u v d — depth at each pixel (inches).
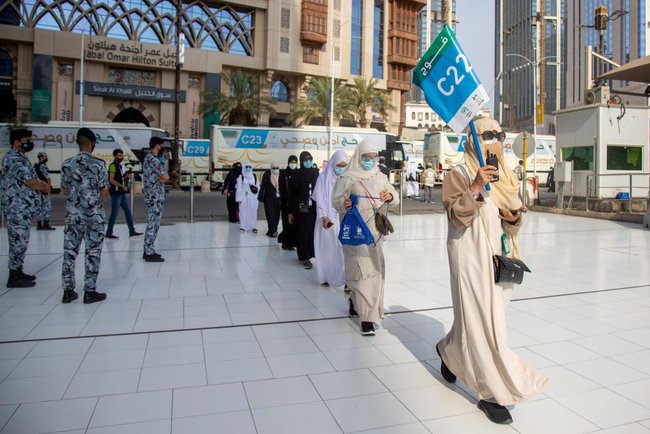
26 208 250.1
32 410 120.7
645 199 633.0
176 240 419.2
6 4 1509.6
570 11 2177.7
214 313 206.2
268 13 1788.9
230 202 562.3
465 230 122.6
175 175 1217.4
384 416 120.0
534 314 206.4
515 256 128.5
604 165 634.8
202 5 1733.5
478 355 117.6
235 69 1790.1
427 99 134.4
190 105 1727.4
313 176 303.1
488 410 118.5
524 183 673.6
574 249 377.4
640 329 186.9
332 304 222.8
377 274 179.8
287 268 305.1
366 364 152.9
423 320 199.3
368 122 2041.1
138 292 240.5
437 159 1353.3
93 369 146.4
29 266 300.4
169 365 150.2
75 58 1550.2
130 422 115.5
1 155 1043.3
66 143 1098.1
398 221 590.9
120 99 1652.3
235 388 134.6
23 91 1534.2
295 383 138.4
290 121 1754.4
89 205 216.1
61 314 201.9
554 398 130.3
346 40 1955.0
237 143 1242.6
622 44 1870.1
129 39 1636.3
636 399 129.5
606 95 657.6
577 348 166.9
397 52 2107.5
